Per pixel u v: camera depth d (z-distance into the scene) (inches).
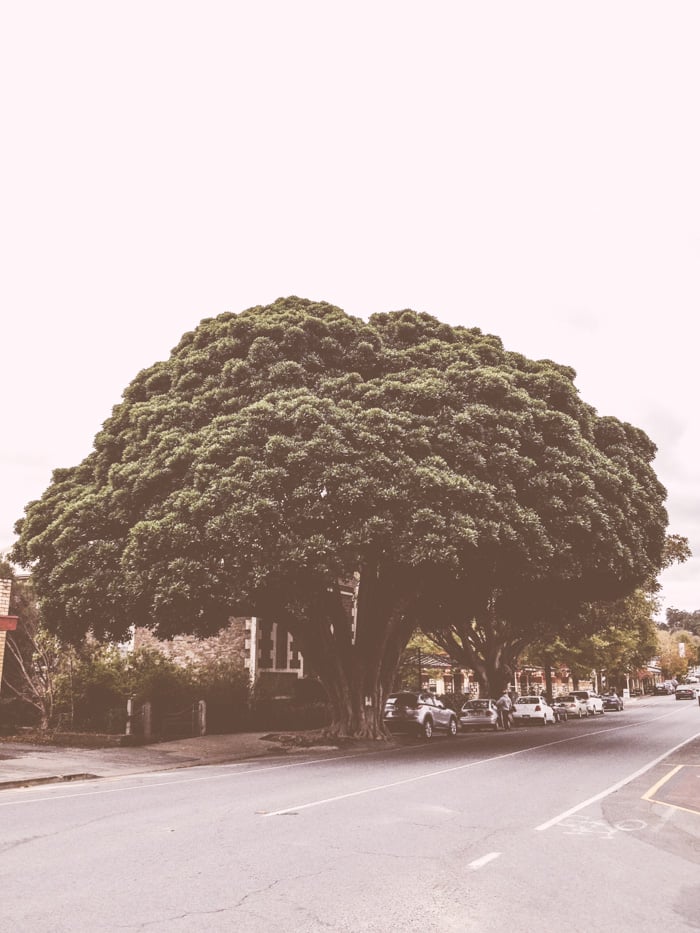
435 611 1170.0
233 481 770.2
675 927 232.4
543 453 894.4
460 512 789.9
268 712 1216.8
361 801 479.8
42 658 1069.8
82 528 880.9
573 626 1701.5
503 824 403.2
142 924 228.5
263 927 226.4
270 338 921.5
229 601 795.4
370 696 1027.9
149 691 1031.0
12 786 609.0
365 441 804.0
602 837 370.6
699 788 548.1
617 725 1459.2
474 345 979.3
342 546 778.2
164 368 1000.2
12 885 273.3
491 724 1391.5
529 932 225.3
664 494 1123.3
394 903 252.1
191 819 411.8
